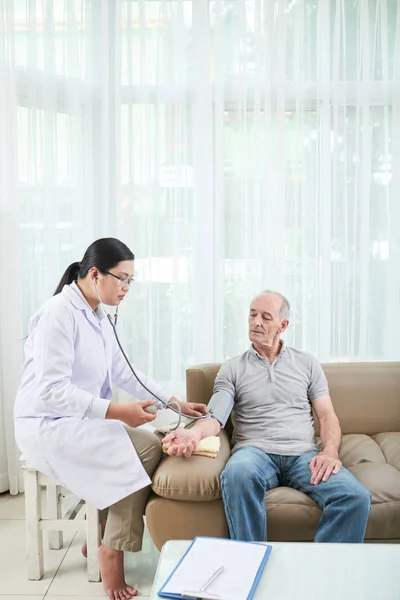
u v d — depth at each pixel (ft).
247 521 7.69
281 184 11.80
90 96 11.70
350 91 11.78
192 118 11.85
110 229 11.97
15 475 11.58
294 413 9.19
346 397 10.16
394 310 11.91
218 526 7.91
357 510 7.63
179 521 7.91
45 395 7.98
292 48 11.71
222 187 11.79
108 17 11.60
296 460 8.68
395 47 11.64
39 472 8.60
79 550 9.48
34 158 11.46
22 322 11.56
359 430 10.15
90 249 8.46
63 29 11.51
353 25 11.68
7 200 11.28
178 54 11.66
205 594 5.53
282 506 7.93
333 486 7.86
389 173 11.88
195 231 11.88
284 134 11.77
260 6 11.58
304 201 11.91
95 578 8.63
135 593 8.18
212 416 8.91
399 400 10.17
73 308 8.35
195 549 6.31
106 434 8.09
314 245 11.96
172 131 11.77
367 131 11.69
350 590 5.73
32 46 11.33
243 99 11.69
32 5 11.29
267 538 7.95
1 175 11.26
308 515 7.89
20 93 11.37
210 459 8.09
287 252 12.03
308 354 9.59
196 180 11.84
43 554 9.25
